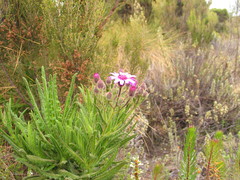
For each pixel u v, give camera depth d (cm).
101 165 196
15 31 290
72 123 196
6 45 297
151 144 375
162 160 326
